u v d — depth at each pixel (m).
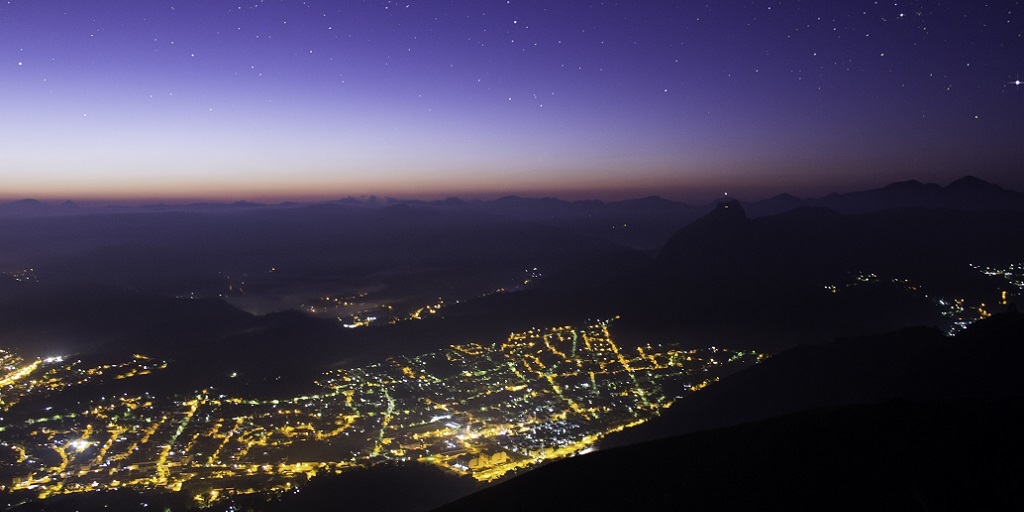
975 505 9.32
